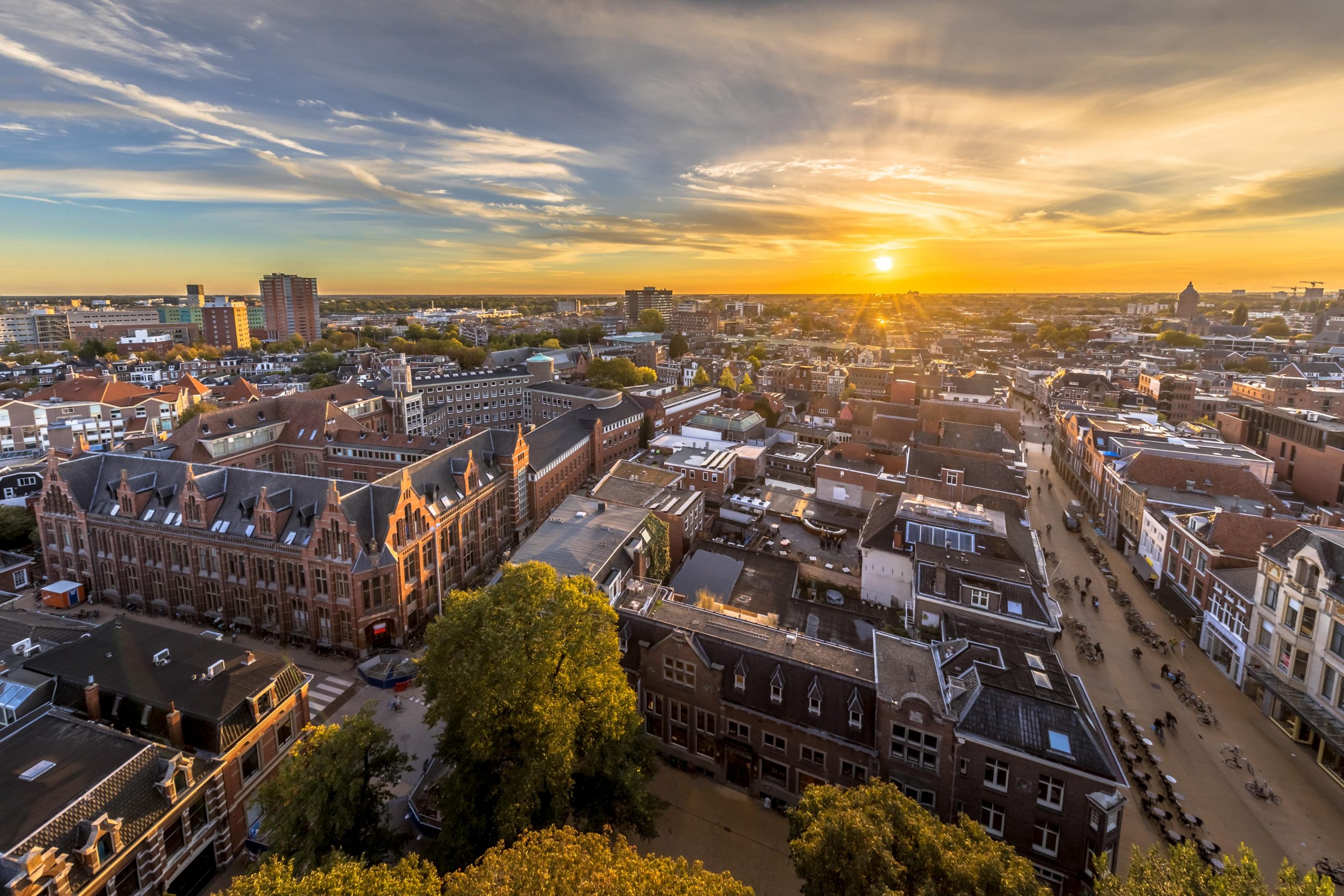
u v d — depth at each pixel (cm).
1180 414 19788
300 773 4084
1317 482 11794
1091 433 13475
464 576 9444
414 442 12712
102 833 3916
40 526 8912
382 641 7681
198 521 7950
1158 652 7825
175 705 4947
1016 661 5297
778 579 8412
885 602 8806
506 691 4162
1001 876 3050
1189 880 2953
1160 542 9419
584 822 4650
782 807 5459
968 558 8012
